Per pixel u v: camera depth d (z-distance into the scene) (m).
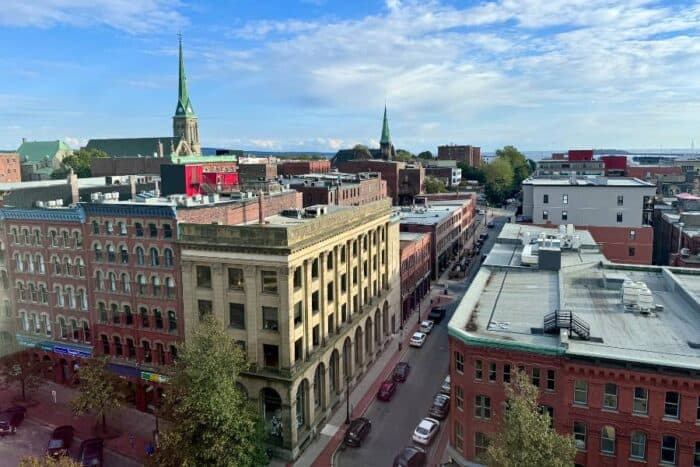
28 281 60.75
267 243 45.31
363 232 61.97
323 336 52.16
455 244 125.44
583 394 36.78
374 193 123.94
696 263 72.56
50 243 58.50
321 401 52.91
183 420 39.53
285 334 45.66
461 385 40.69
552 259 57.84
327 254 52.59
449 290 99.62
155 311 53.16
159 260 51.88
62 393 59.53
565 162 166.62
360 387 59.97
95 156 193.38
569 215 95.00
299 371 46.66
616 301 48.16
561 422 37.25
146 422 53.50
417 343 71.38
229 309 48.09
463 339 39.50
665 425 34.75
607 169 161.75
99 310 56.44
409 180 175.75
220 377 39.66
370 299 65.62
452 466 42.22
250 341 47.03
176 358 48.44
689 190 151.88
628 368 35.06
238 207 57.41
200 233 47.94
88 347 57.66
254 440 41.00
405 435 50.09
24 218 59.41
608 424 36.22
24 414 55.06
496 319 43.59
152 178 91.75
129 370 55.00
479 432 39.94
